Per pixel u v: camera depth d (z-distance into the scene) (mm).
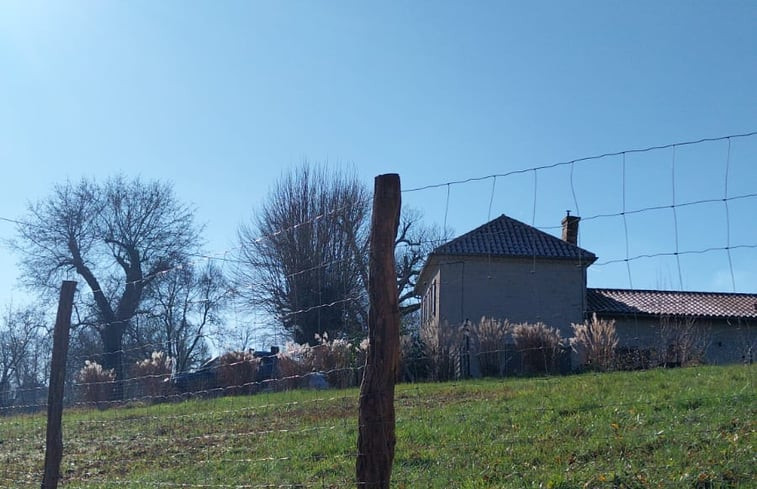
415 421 12609
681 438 9695
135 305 31922
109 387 22531
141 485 10484
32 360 31812
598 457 9539
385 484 5910
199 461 11805
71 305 9242
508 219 33688
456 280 30766
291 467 10734
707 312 30484
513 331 22156
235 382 20703
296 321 20969
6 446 15094
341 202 34281
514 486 8766
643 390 13367
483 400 14328
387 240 6102
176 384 21984
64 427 16156
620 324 30203
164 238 40062
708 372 15039
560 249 31672
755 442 9180
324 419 13648
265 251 22484
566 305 30844
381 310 6055
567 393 13852
